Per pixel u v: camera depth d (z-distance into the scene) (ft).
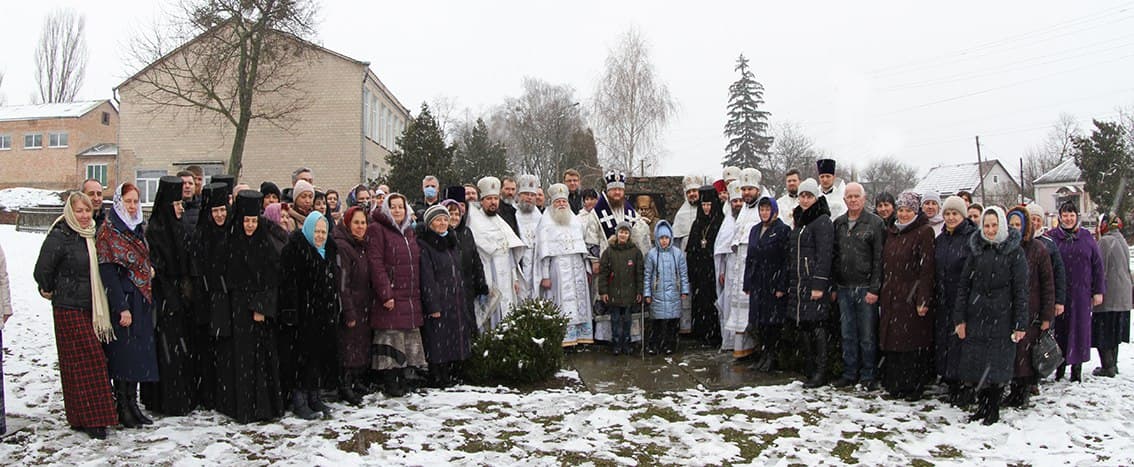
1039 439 17.83
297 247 19.56
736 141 158.10
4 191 134.31
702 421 19.30
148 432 18.01
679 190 35.83
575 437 18.04
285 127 98.12
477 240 26.12
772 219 24.50
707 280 29.19
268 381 19.20
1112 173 106.73
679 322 29.09
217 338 19.03
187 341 19.61
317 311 19.66
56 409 19.98
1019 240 19.07
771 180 160.45
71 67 194.90
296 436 17.95
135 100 99.91
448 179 89.71
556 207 28.35
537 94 179.42
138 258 18.15
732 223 27.61
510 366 22.94
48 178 160.97
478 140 135.74
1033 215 21.97
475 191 28.55
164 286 19.10
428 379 23.53
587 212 29.99
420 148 88.94
